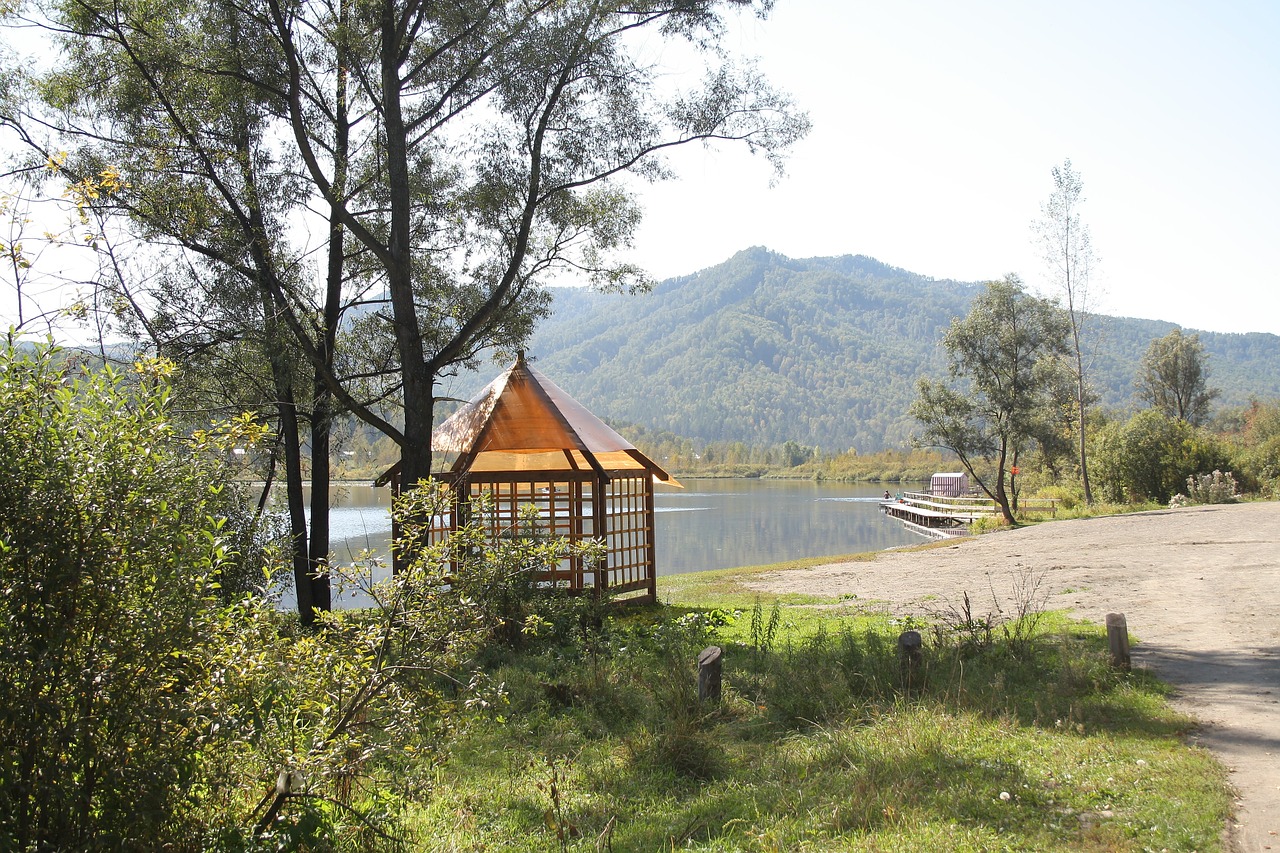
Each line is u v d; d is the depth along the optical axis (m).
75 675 3.47
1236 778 5.86
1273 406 90.62
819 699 8.20
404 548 5.29
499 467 19.75
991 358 42.16
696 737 7.03
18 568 3.45
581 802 6.14
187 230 13.59
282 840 4.03
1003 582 18.78
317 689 4.43
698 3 14.23
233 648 3.94
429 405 14.20
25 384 3.69
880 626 13.35
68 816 3.46
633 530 18.00
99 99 14.22
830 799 5.66
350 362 16.91
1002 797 5.53
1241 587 15.28
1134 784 5.73
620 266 16.64
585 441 16.61
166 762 3.62
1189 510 37.59
